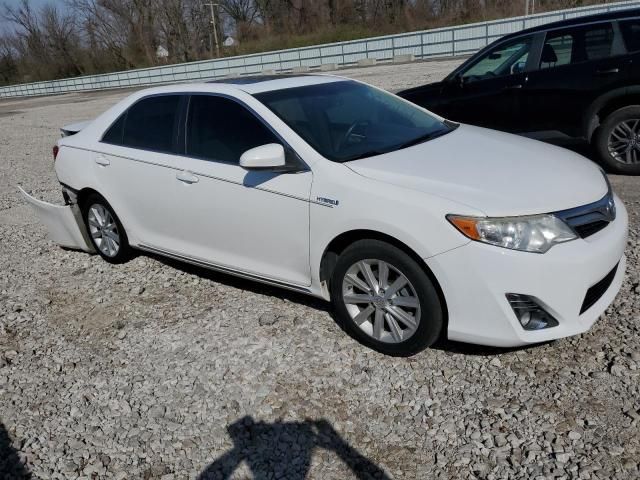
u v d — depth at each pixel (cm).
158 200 442
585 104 637
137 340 389
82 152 504
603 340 333
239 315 404
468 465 259
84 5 5822
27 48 6341
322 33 4606
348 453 273
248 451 281
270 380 330
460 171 332
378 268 331
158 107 451
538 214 294
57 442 300
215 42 5697
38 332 417
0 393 346
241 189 379
